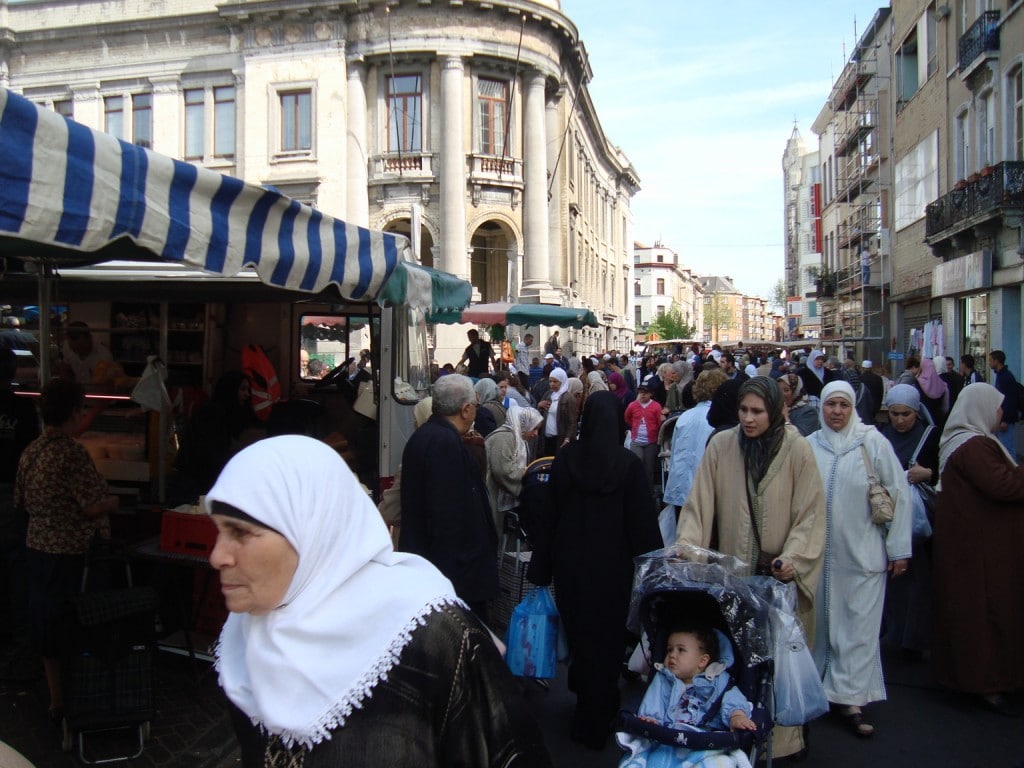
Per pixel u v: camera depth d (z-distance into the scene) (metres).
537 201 33.50
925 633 6.20
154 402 7.03
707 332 179.00
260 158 33.25
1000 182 18.02
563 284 38.12
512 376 15.32
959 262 21.75
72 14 35.12
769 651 3.52
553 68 34.25
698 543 4.48
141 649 4.57
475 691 1.73
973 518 5.36
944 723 5.17
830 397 5.25
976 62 20.11
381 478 7.48
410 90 32.88
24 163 2.93
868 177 37.75
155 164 3.47
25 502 4.89
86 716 4.44
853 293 42.34
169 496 7.17
